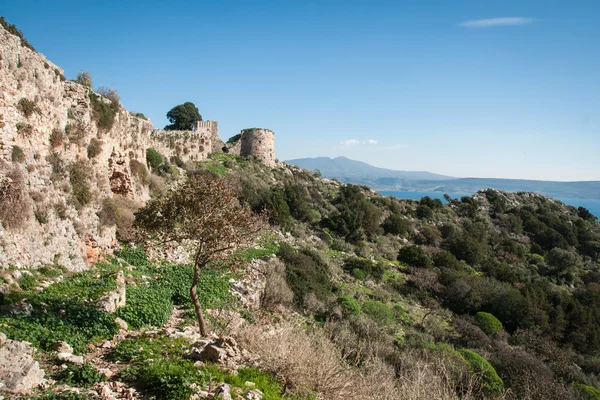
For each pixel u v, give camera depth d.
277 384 9.54
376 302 30.25
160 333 11.77
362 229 52.00
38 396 6.84
